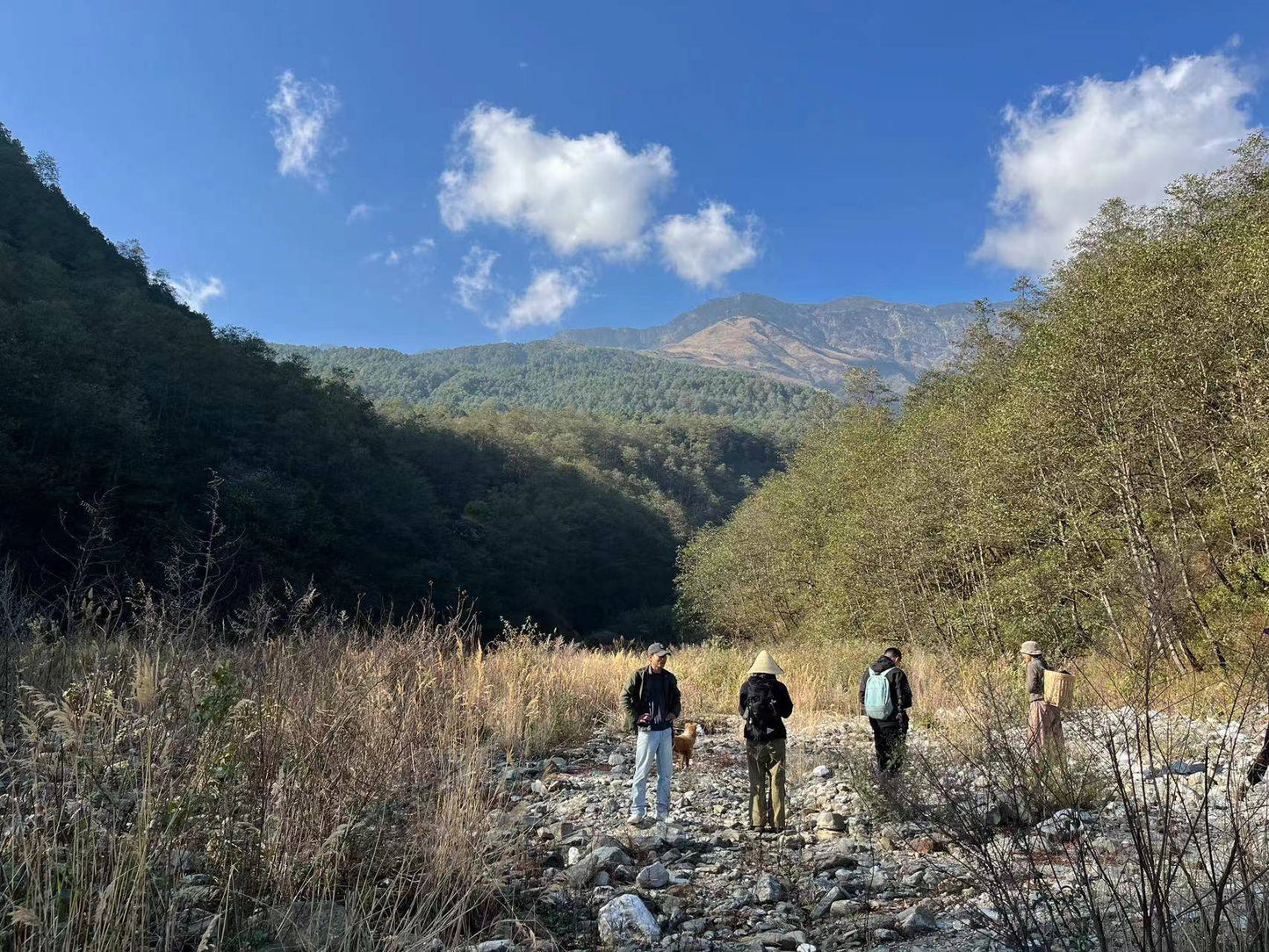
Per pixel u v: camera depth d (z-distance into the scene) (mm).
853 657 18688
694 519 150375
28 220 86562
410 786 4520
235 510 44688
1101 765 4176
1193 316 14906
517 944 3543
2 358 41969
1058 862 3289
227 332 79625
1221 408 14742
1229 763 2564
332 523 57250
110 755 3021
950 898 4047
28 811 2953
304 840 3670
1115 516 15422
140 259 101312
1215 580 12766
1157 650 2623
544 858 4980
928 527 22531
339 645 5809
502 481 116000
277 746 3965
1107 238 27219
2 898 2570
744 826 6215
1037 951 2631
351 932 3107
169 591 4480
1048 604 15891
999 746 3775
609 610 101000
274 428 64250
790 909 4180
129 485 41844
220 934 2730
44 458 39125
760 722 6086
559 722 9977
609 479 138500
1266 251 14109
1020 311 33938
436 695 5531
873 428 33031
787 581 37094
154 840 2922
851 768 6066
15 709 3818
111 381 50312
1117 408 15352
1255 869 2477
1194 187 25953
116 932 2516
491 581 75938
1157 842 2994
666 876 4625
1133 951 2457
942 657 12297
